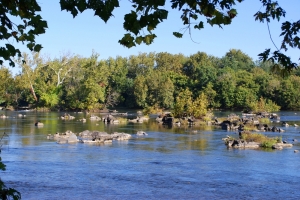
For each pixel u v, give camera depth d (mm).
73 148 30578
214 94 100562
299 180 20516
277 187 19094
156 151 29625
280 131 45750
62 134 38250
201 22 7086
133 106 110062
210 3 6750
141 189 18438
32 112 88688
